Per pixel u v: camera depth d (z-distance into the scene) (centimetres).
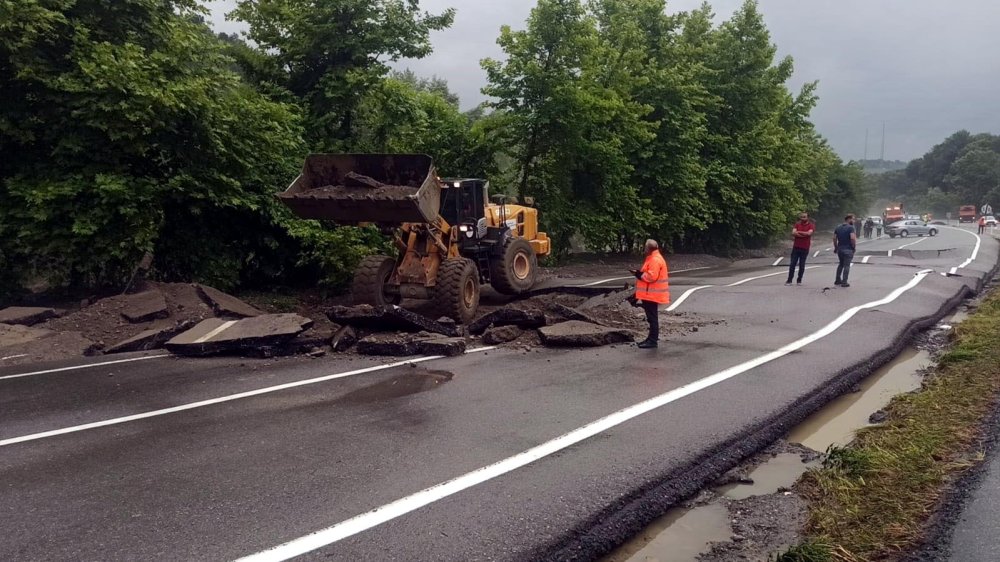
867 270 1934
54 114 1223
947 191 13062
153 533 421
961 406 668
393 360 881
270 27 1689
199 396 724
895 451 563
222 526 428
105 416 660
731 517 475
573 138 2158
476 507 449
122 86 1191
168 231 1387
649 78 2528
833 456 559
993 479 498
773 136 3209
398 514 440
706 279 1852
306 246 1494
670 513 483
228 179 1330
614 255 2752
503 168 2309
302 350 921
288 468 520
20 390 758
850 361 850
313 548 399
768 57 3072
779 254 3481
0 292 1271
